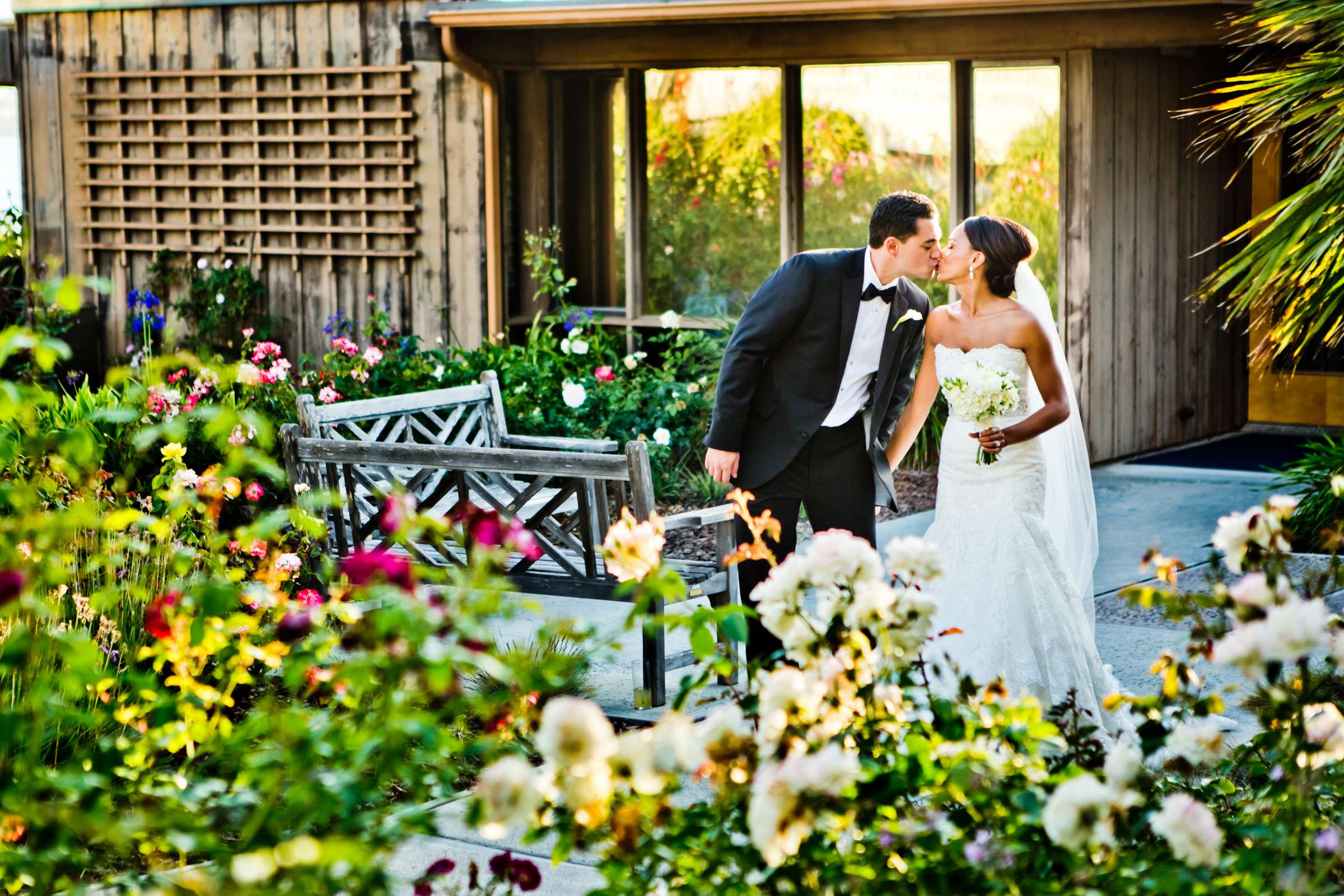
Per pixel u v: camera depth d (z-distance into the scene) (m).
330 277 10.96
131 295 9.88
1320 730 2.57
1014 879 2.29
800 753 2.29
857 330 4.90
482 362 9.26
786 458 4.94
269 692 3.24
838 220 9.86
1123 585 6.57
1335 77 5.48
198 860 3.22
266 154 11.02
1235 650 2.42
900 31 9.44
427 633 2.33
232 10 10.97
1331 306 5.84
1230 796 3.24
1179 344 10.05
